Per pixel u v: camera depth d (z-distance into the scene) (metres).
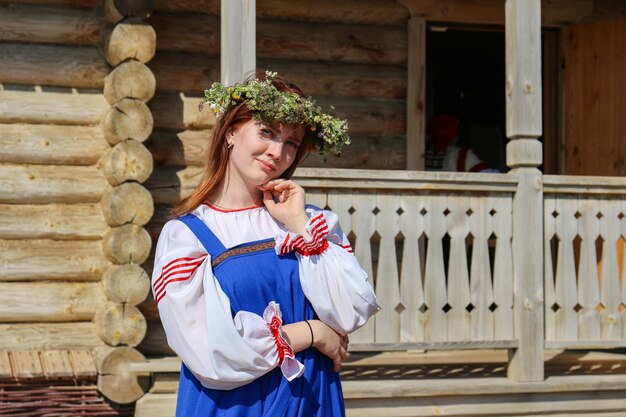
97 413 6.32
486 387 5.54
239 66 5.35
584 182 5.75
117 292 6.27
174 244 2.56
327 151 2.84
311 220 2.66
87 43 6.77
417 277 5.58
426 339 5.57
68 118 6.71
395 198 5.56
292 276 2.61
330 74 7.34
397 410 5.52
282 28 7.26
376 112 7.41
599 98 7.57
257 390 2.55
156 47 6.95
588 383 5.67
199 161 6.93
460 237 5.64
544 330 5.70
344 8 7.34
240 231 2.65
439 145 7.96
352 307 2.61
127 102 6.35
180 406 2.62
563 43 7.90
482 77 11.90
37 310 6.58
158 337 6.73
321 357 2.64
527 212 5.65
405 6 7.45
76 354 6.52
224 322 2.46
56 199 6.68
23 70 6.65
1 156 6.60
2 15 6.62
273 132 2.68
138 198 6.31
